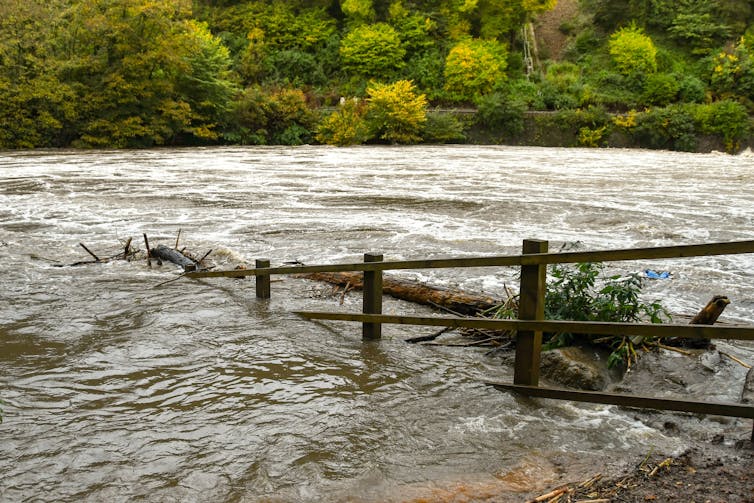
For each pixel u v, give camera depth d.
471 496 3.22
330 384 4.64
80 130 38.31
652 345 5.06
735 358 4.89
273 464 3.52
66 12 38.28
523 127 46.41
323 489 3.28
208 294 7.12
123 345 5.41
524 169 25.31
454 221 13.05
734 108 42.59
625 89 50.06
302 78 54.16
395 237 11.27
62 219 13.09
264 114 45.59
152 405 4.25
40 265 8.70
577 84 49.34
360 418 4.09
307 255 9.80
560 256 4.12
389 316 5.27
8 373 4.78
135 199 16.06
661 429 4.00
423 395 4.46
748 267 9.06
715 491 3.18
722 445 3.74
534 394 4.40
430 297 6.69
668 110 43.38
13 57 36.28
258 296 6.93
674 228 12.41
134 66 38.22
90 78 38.91
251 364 5.02
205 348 5.36
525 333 4.45
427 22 55.16
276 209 14.55
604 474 3.40
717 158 33.31
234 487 3.29
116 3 37.91
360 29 54.59
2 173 22.34
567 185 19.58
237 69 53.06
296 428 3.94
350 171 24.03
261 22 56.97
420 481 3.36
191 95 43.16
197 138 43.53
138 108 39.75
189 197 16.48
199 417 4.08
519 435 3.88
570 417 4.13
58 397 4.36
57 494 3.21
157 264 8.72
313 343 5.54
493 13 55.69
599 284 7.99
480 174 23.05
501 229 12.20
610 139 44.69
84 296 6.98
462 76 50.50
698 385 4.49
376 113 45.62
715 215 13.91
